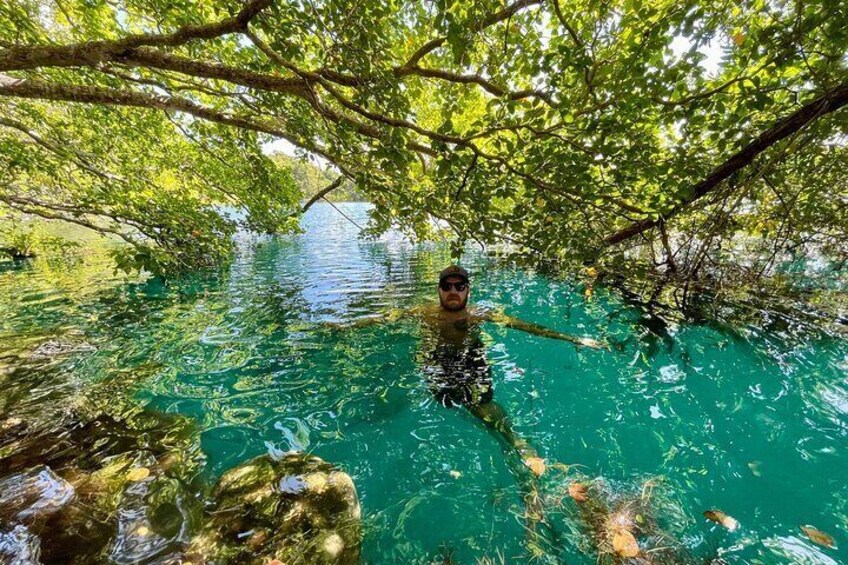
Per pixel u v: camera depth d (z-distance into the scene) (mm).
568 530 2311
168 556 2035
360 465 2908
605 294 7828
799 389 3908
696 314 6387
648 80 3600
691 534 2254
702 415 3541
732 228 8078
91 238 18938
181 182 8555
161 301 7754
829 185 6496
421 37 5426
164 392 3969
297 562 2031
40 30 5602
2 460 2799
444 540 2258
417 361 4660
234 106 5844
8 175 6992
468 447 3131
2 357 4719
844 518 2348
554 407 3727
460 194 3760
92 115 6973
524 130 3766
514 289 8367
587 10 4121
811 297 7293
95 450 2988
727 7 3725
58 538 2107
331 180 7371
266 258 13625
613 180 3695
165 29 4855
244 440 3188
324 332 5648
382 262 12477
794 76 4086
